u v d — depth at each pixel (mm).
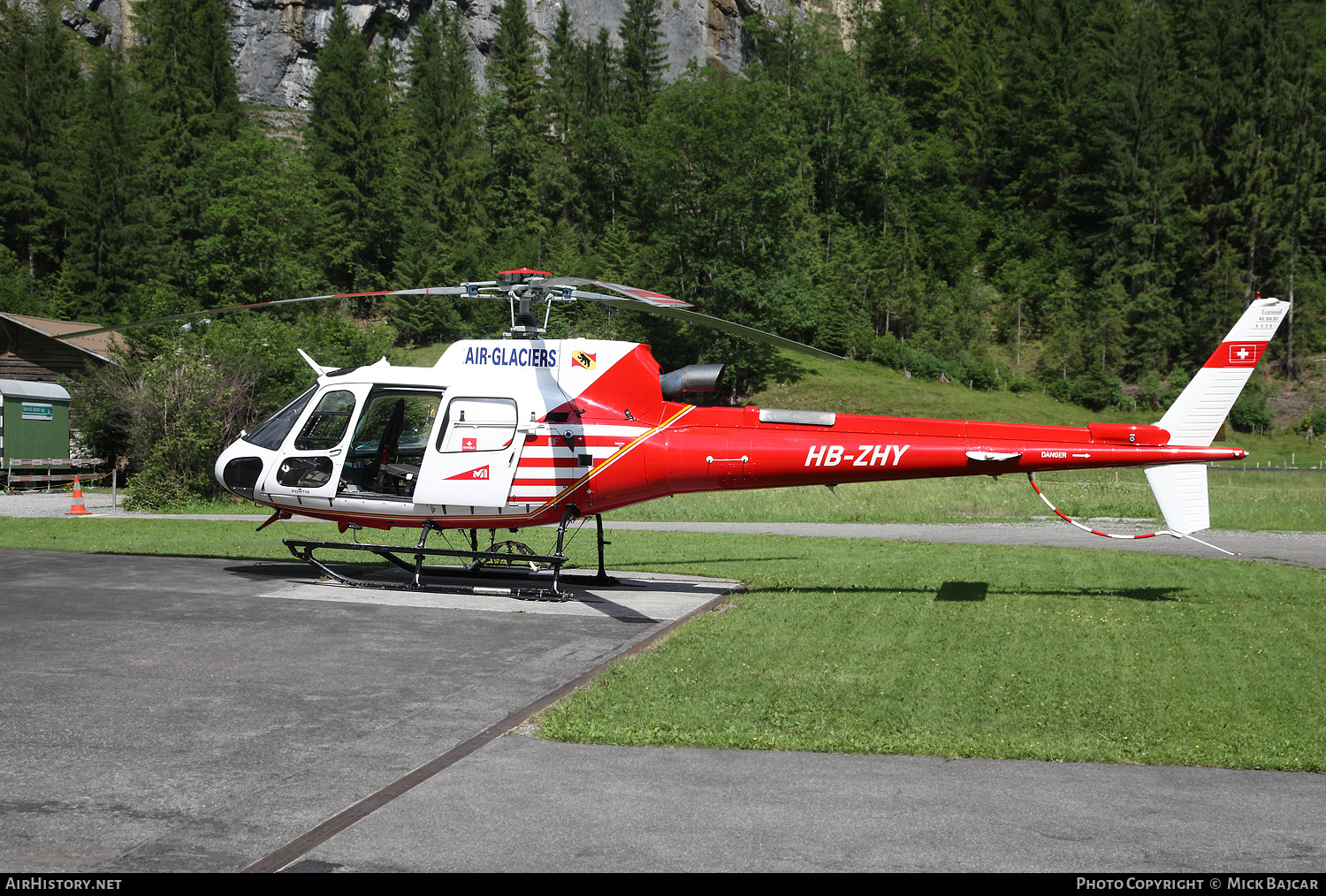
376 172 96938
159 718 5918
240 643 7969
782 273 72125
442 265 86875
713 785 4891
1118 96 93688
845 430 10133
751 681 6773
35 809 4496
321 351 33719
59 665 7137
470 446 10398
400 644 8047
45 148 86062
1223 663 7367
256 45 122688
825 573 12102
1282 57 88750
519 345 10602
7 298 73938
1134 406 75750
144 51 104938
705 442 10266
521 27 111438
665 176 73312
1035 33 108562
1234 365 9438
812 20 126125
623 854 4074
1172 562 13109
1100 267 90312
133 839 4184
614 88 115438
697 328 71875
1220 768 5184
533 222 96812
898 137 101188
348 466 10820
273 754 5289
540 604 10133
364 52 104125
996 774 5078
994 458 9805
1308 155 85812
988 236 101188
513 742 5531
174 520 18922
